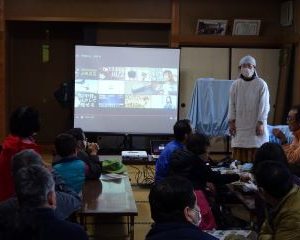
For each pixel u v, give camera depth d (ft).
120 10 25.04
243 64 16.40
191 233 5.10
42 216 5.24
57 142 10.19
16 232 5.23
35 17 24.71
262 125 16.21
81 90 23.45
